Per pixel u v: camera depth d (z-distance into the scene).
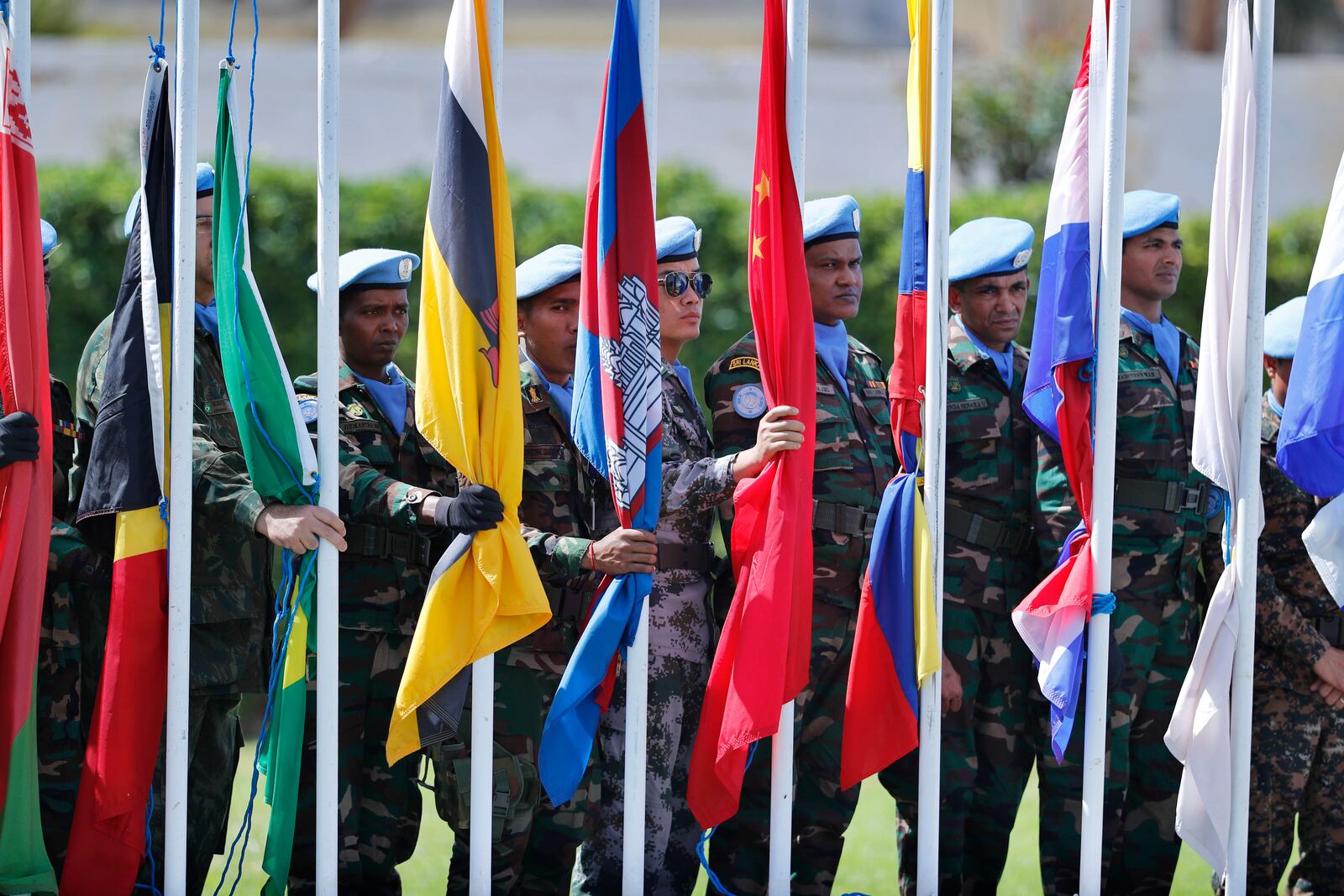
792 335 13.64
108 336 14.14
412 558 14.63
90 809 12.88
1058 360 14.05
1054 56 44.31
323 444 13.05
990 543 15.95
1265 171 14.03
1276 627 16.02
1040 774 16.02
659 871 14.88
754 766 15.28
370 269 15.17
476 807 13.15
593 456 13.56
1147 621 15.80
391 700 14.65
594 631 13.37
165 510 13.01
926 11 13.95
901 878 16.14
